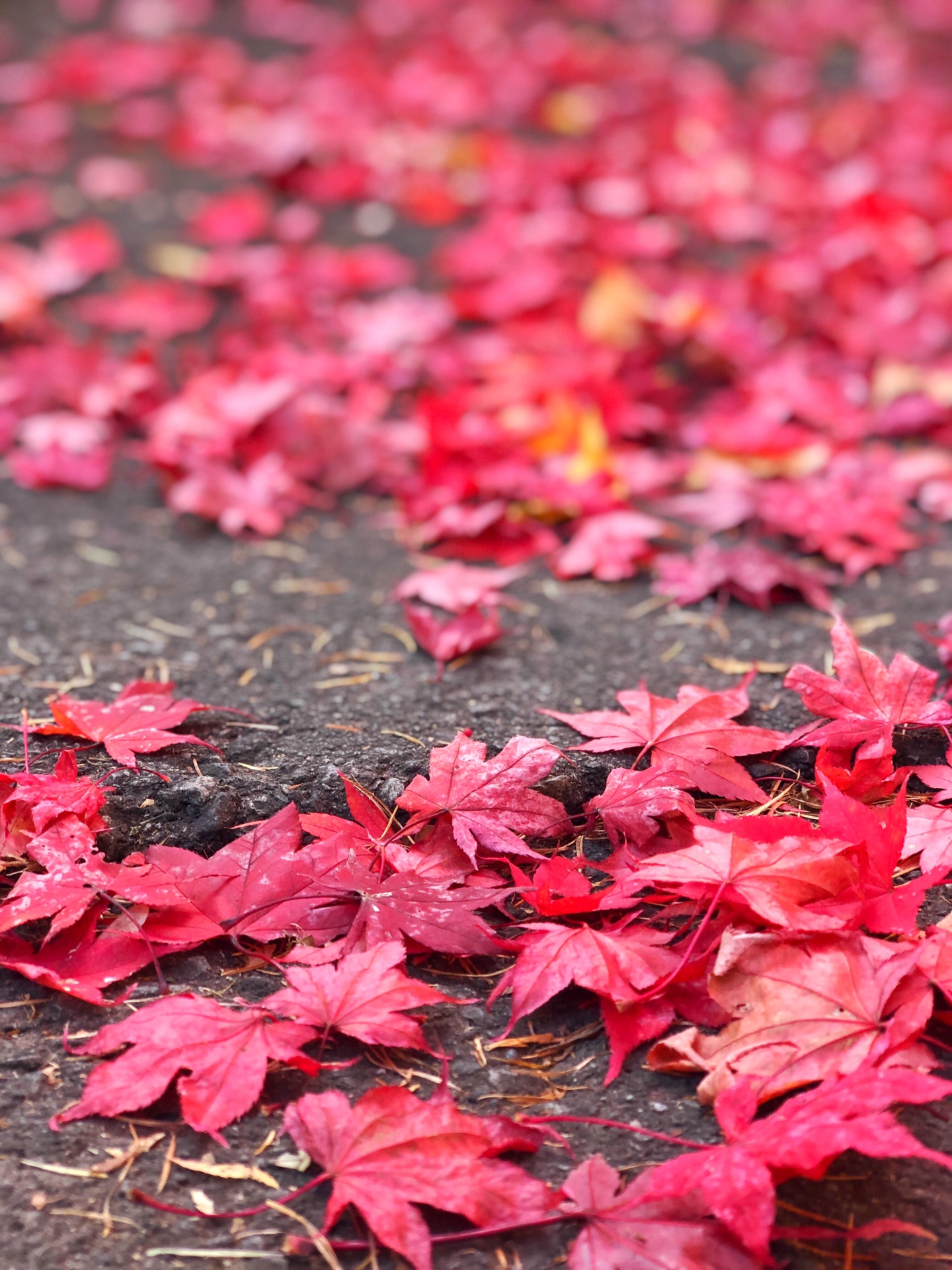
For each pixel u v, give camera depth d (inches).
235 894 42.5
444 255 75.7
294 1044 40.4
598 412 57.3
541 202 82.2
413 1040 40.4
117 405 58.1
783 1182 39.6
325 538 53.9
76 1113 39.9
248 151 92.7
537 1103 40.6
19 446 57.7
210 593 51.3
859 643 49.3
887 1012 40.5
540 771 43.7
